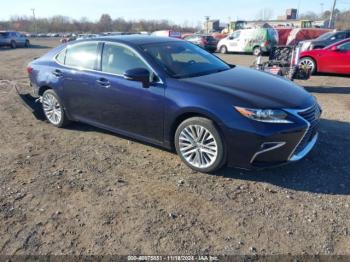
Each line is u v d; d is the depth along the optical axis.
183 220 3.43
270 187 4.00
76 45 5.61
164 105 4.37
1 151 5.19
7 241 3.19
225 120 3.92
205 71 4.83
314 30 27.66
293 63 9.29
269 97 4.02
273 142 3.81
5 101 8.28
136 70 4.38
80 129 6.09
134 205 3.70
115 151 5.09
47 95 6.14
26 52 27.27
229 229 3.29
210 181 4.16
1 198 3.88
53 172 4.48
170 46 5.14
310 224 3.33
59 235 3.26
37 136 5.82
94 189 4.04
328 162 4.55
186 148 4.40
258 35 24.52
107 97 5.03
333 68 11.45
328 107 7.33
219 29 79.62
